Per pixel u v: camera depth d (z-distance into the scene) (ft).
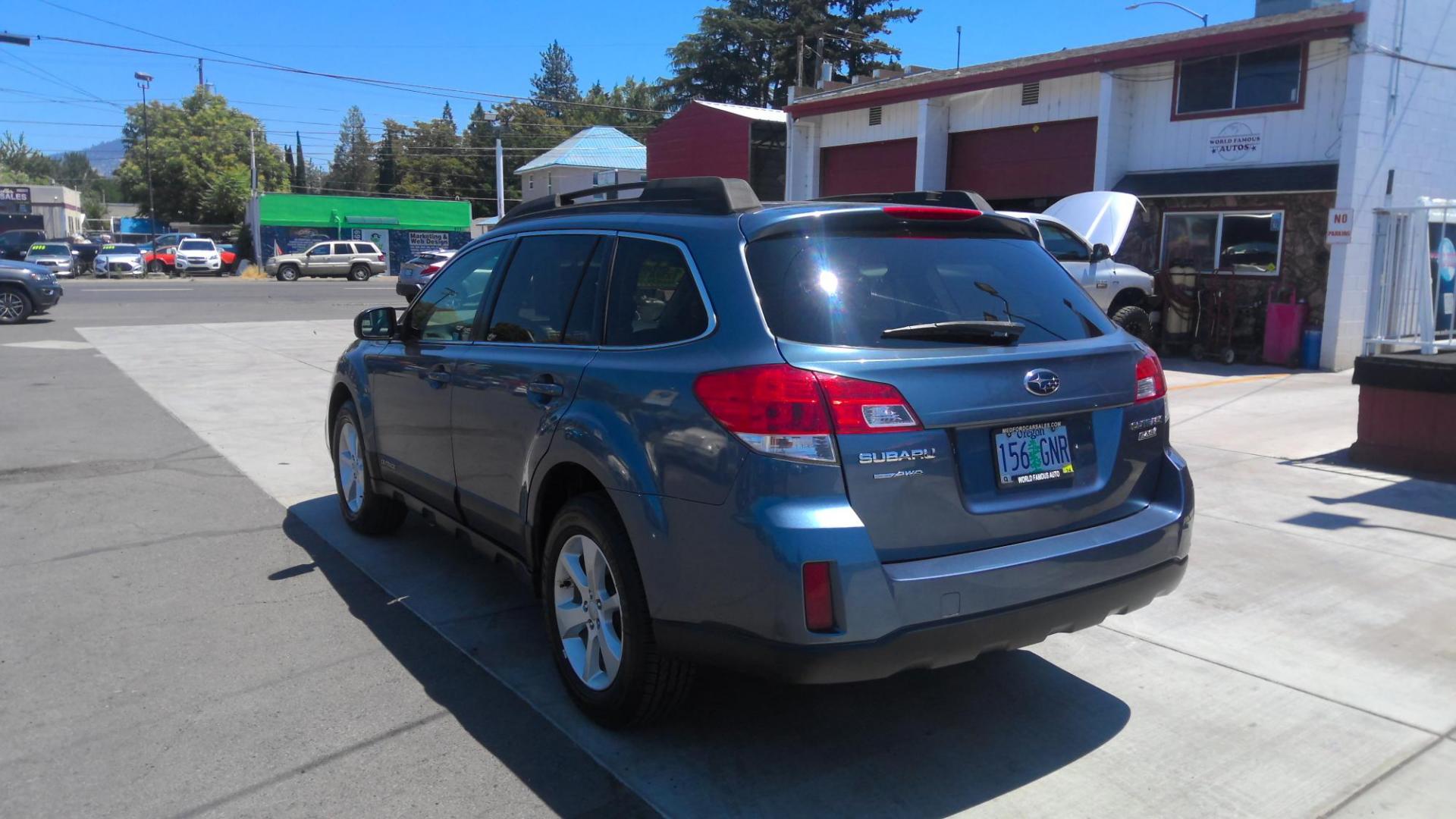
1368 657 14.28
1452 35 49.39
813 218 11.28
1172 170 54.13
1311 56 47.91
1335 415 32.96
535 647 14.64
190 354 49.73
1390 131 46.98
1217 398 36.83
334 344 54.95
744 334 10.44
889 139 71.41
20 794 10.66
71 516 21.31
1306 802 10.70
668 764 11.40
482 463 14.38
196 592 16.84
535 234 14.80
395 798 10.64
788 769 11.31
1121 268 45.42
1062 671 13.94
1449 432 24.20
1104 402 11.55
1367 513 21.33
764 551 9.71
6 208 162.09
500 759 11.46
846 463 9.78
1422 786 10.98
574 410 12.01
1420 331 27.94
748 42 177.27
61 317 72.90
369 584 17.28
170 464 26.20
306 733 12.04
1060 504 11.07
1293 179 47.73
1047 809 10.56
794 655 9.72
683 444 10.48
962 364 10.45
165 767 11.23
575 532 12.21
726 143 90.22
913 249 11.81
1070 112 59.82
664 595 10.71
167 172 234.58
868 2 182.19
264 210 163.94
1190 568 18.03
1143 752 11.73
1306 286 48.19
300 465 26.27
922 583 9.92
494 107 285.23
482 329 15.12
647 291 12.01
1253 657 14.33
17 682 13.34
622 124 272.92
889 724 12.40
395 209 172.24
